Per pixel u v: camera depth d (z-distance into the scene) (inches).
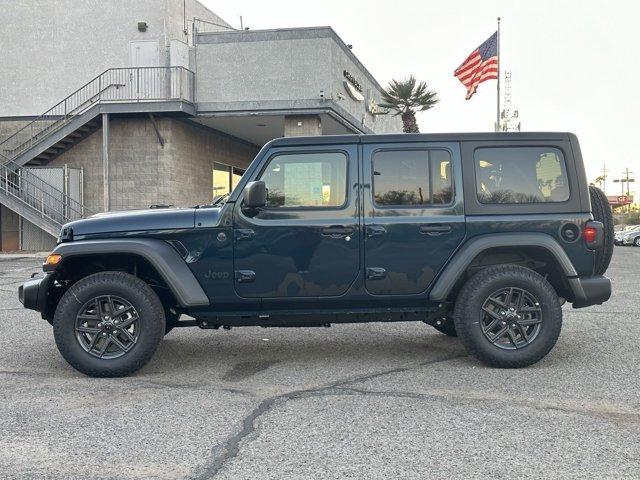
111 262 225.1
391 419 161.9
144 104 815.7
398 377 204.4
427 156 215.3
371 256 211.6
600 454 137.9
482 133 216.7
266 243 210.1
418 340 266.5
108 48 923.4
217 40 838.5
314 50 819.4
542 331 210.5
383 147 214.7
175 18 930.7
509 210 213.9
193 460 136.3
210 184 989.8
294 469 130.9
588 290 213.6
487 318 215.9
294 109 824.3
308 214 211.5
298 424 158.7
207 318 215.5
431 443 144.9
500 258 223.8
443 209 212.7
